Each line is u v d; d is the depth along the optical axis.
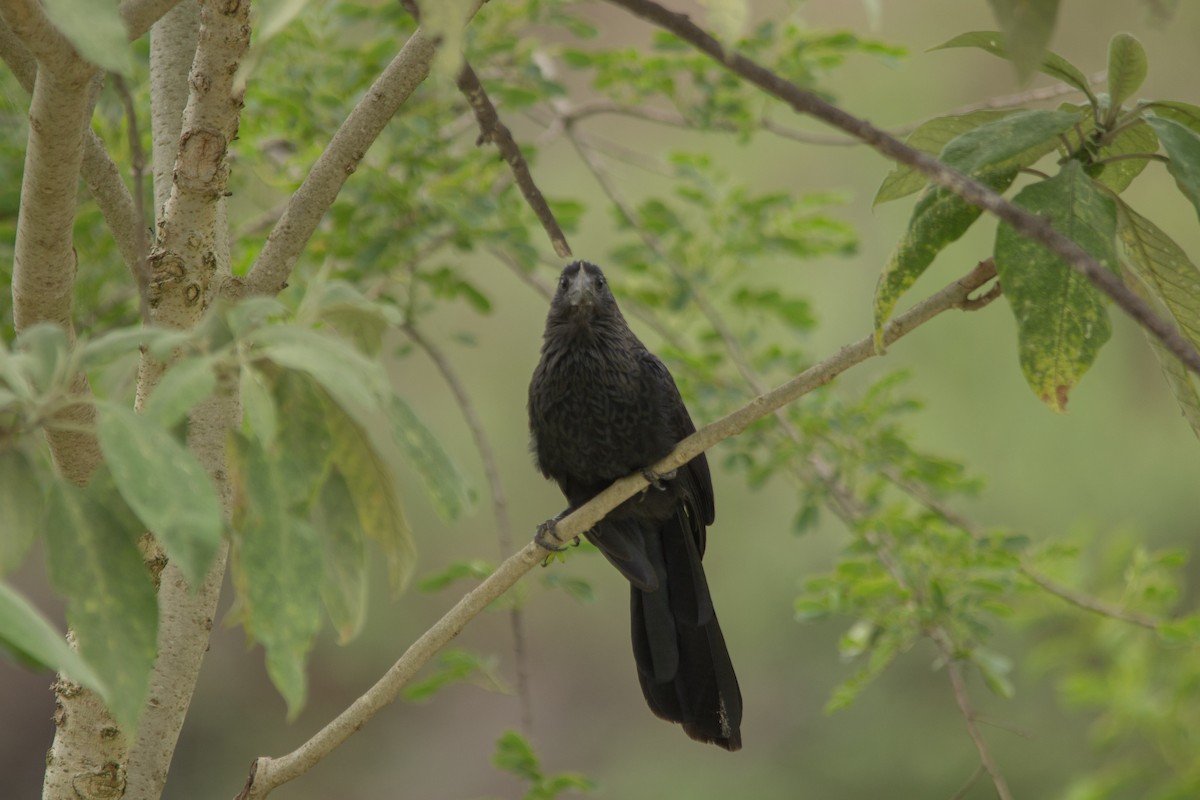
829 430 10.77
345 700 26.53
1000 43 5.05
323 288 4.37
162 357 3.67
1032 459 19.23
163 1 4.84
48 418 3.69
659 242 11.93
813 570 22.25
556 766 27.42
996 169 5.06
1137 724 12.62
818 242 11.80
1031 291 4.42
